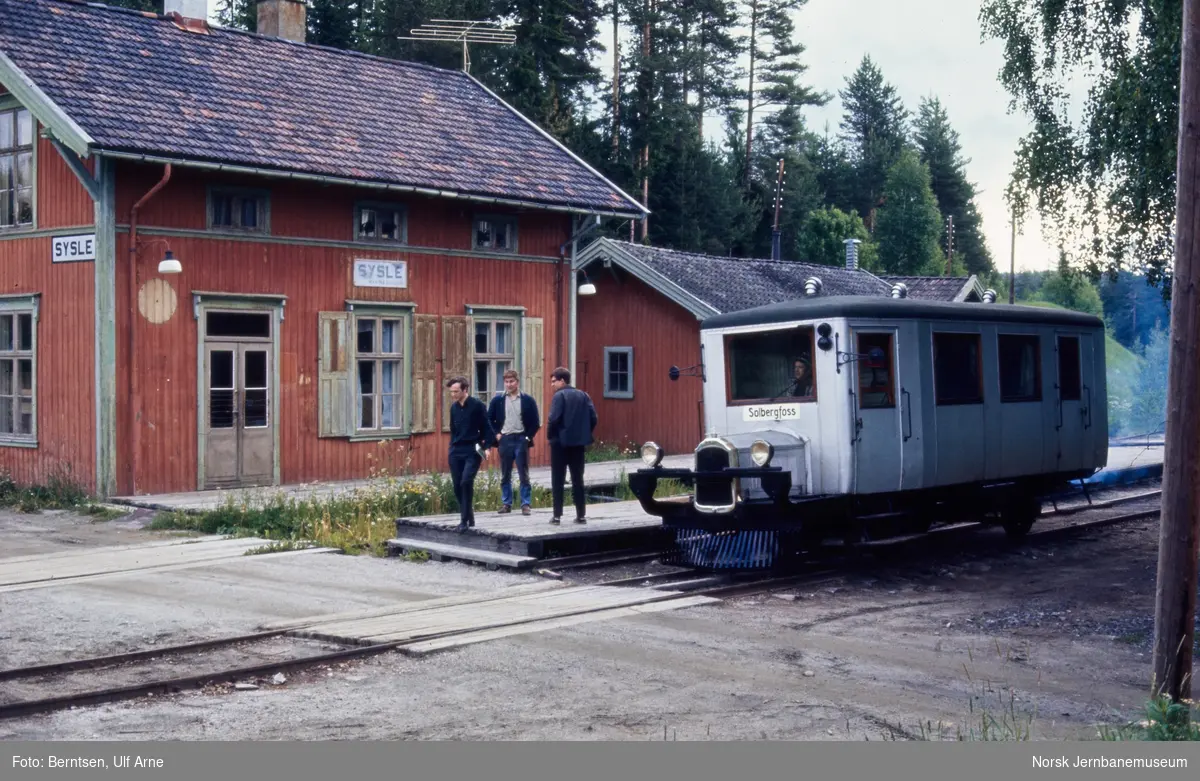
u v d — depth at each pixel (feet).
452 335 78.13
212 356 66.74
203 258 66.23
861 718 26.96
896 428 47.70
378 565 47.50
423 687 29.45
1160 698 25.31
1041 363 56.75
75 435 64.18
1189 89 26.84
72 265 64.08
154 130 63.87
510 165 82.17
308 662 31.50
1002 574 48.80
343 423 72.49
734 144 209.77
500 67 158.61
